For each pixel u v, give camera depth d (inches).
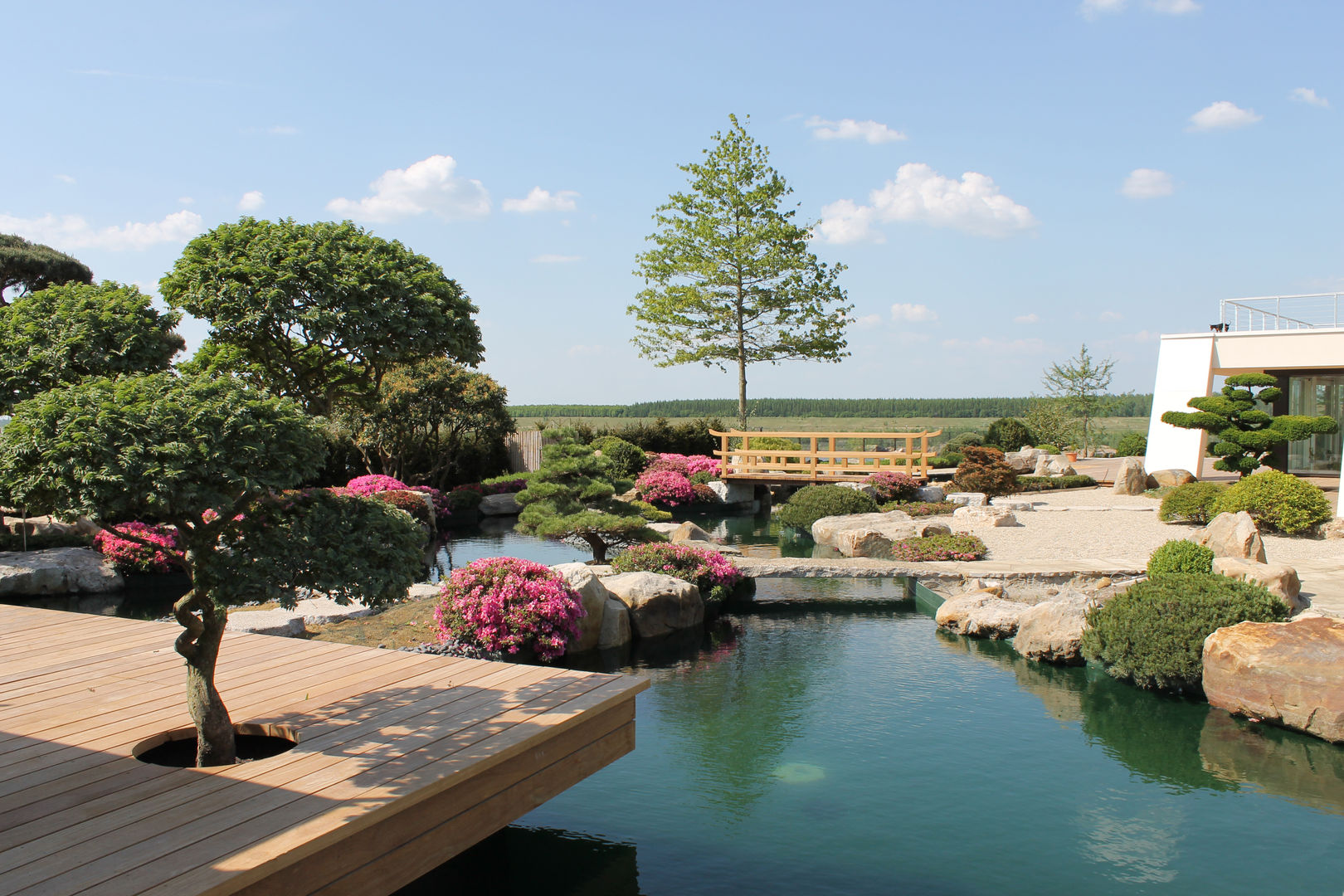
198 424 152.4
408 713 202.8
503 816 183.2
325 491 189.6
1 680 233.6
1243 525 485.4
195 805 153.5
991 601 422.0
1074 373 1439.5
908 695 325.1
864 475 904.9
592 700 212.2
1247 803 234.5
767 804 236.4
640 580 422.6
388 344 213.9
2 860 133.2
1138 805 233.8
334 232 211.6
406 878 160.2
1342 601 405.4
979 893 191.5
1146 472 889.5
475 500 862.5
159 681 232.7
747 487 930.1
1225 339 891.4
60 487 141.9
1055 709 308.3
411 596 437.4
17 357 188.7
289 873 139.3
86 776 167.2
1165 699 318.3
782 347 1173.7
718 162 1156.5
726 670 360.2
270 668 244.7
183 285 206.4
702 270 1141.1
